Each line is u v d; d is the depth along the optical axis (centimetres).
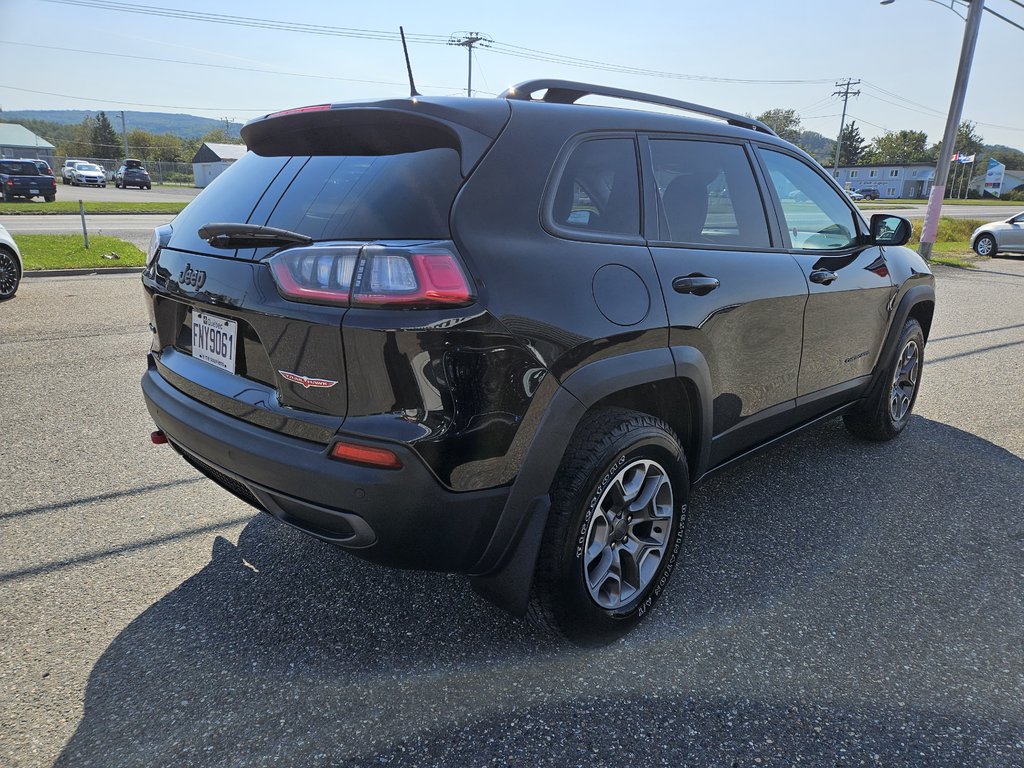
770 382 294
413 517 181
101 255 1238
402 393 175
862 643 236
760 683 216
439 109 201
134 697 206
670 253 241
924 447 422
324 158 220
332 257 178
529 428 192
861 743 192
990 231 1742
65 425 430
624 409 228
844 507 339
